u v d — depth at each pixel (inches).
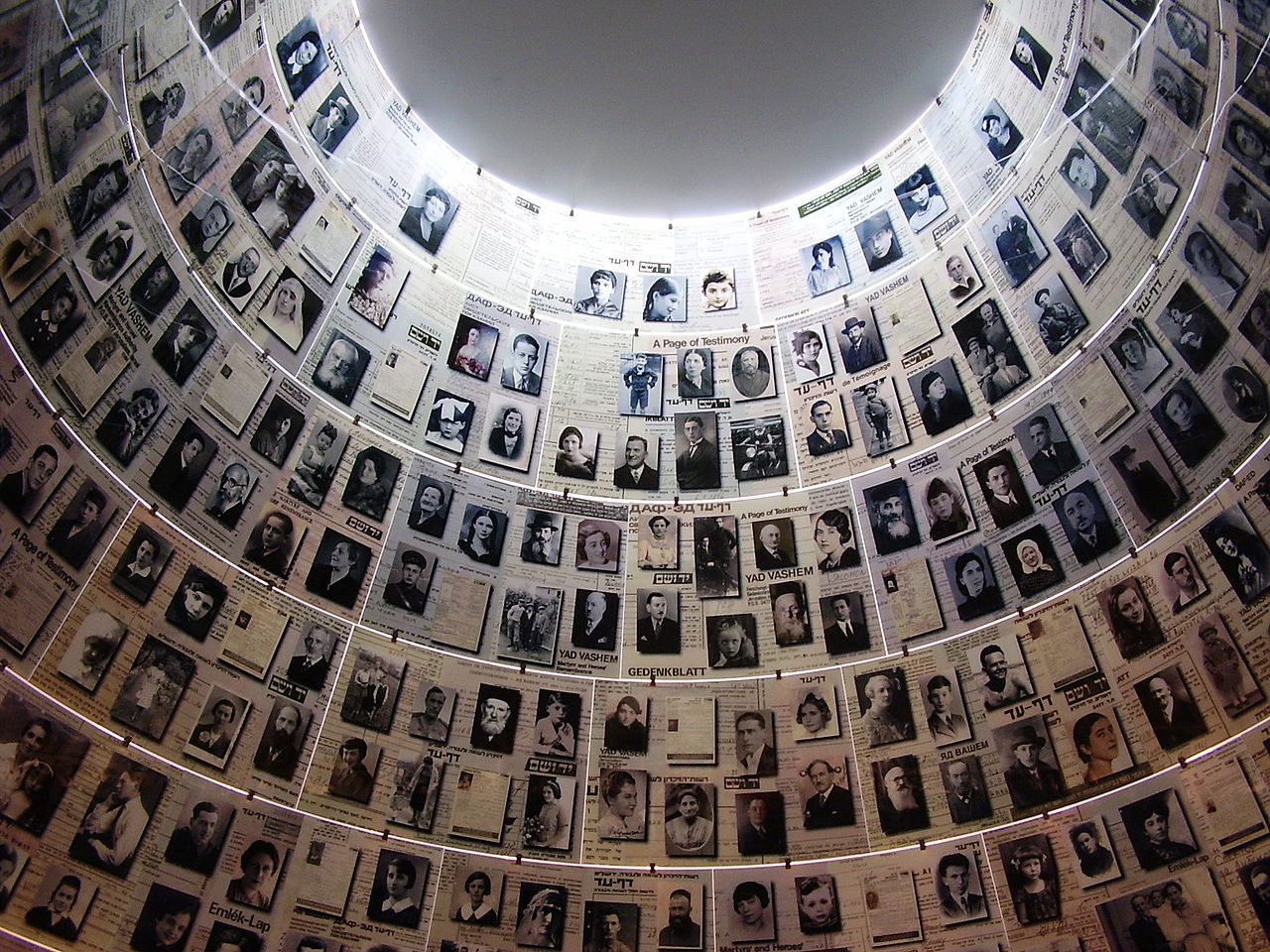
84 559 380.5
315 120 490.9
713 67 519.8
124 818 378.0
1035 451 475.2
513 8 500.1
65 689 369.7
